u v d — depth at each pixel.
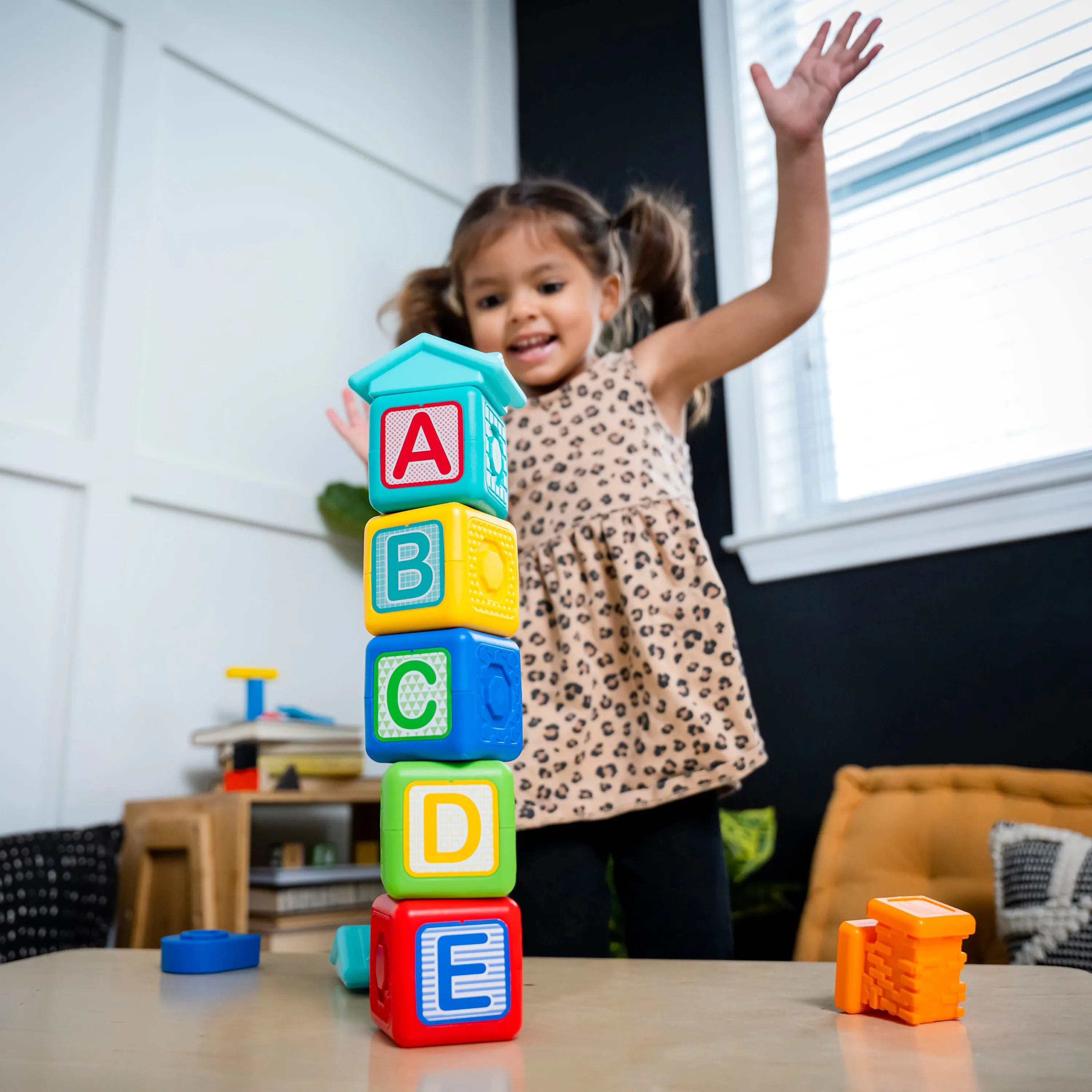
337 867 1.62
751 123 2.15
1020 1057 0.39
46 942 1.33
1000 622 1.64
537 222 1.27
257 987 0.60
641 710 1.06
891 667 1.75
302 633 1.93
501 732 0.51
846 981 0.49
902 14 1.93
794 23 2.11
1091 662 1.55
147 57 1.84
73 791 1.55
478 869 0.47
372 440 0.55
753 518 1.96
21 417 1.60
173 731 1.70
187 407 1.82
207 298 1.89
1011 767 1.59
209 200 1.92
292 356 2.02
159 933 1.47
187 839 1.44
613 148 2.36
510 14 2.65
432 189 2.39
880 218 1.89
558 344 1.25
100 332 1.69
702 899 1.02
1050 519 1.60
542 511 1.14
